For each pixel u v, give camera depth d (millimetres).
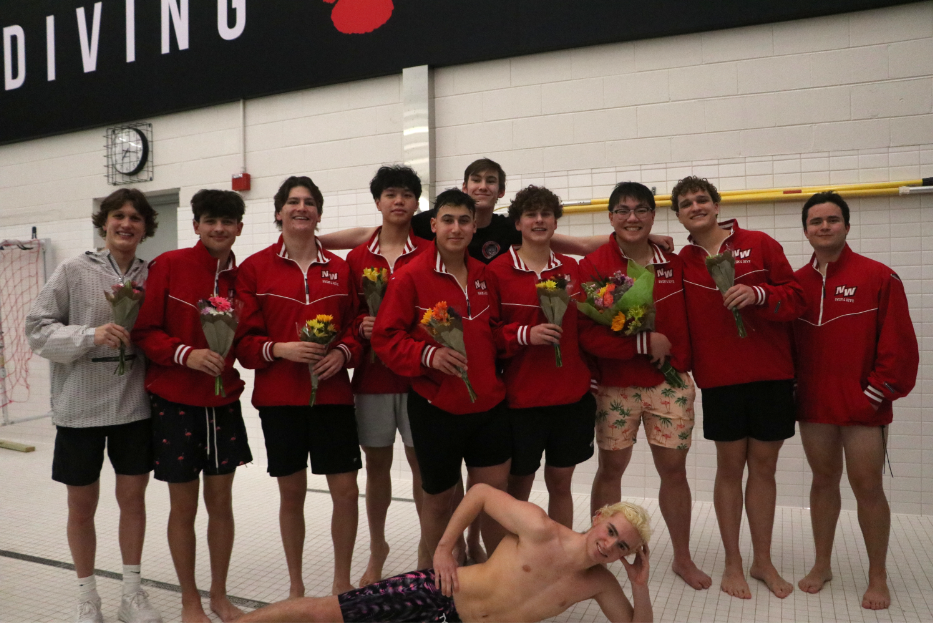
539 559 2275
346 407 2848
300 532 2846
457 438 2609
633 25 4422
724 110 4328
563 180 4676
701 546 3508
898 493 4012
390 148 5141
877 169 4047
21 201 6566
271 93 5430
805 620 2662
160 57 5805
